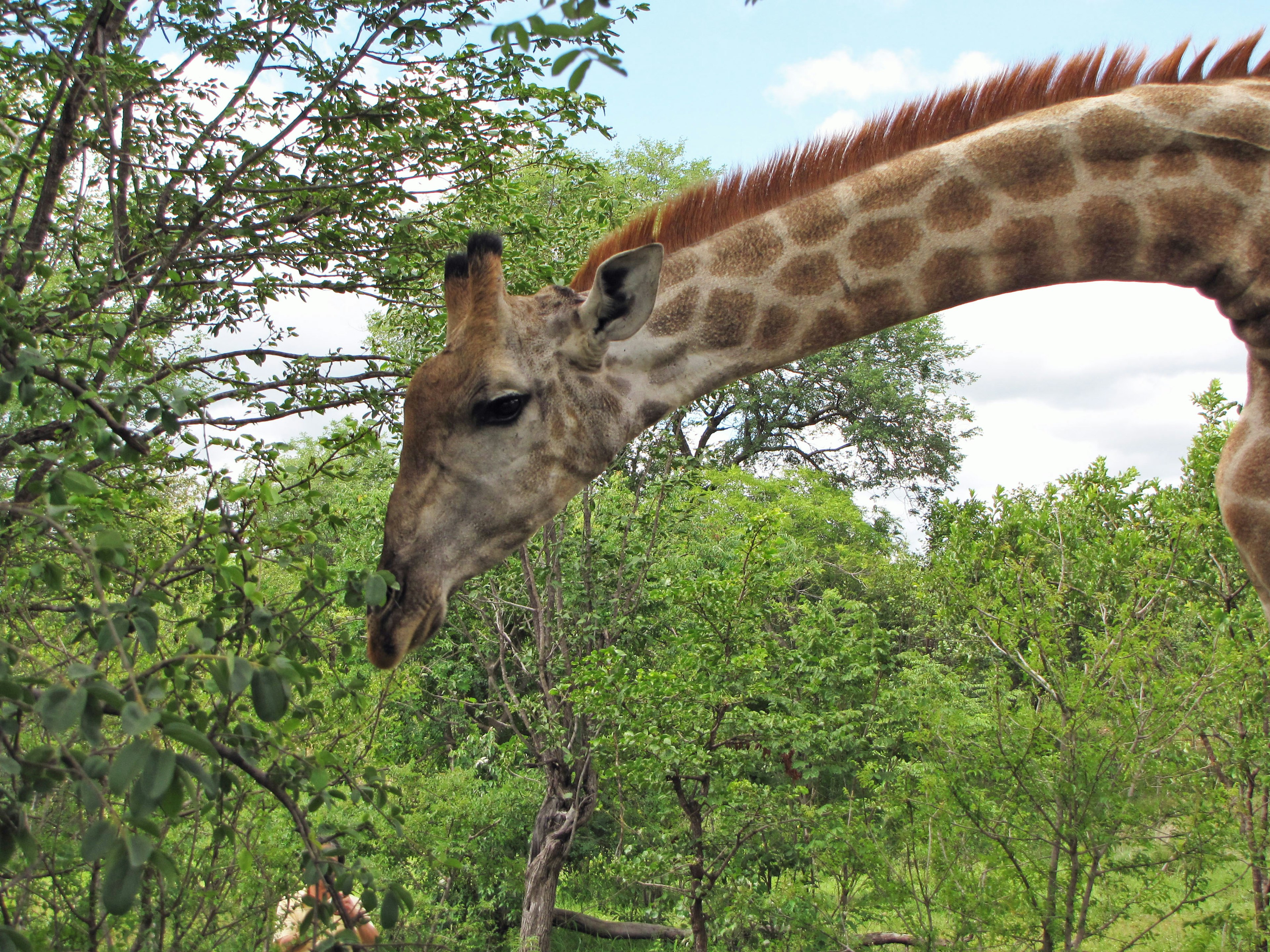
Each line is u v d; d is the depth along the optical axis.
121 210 3.77
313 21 4.07
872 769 5.21
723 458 25.53
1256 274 2.76
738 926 5.28
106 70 3.29
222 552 1.77
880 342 25.03
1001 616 4.71
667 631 7.39
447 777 7.38
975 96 2.96
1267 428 2.90
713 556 9.08
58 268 3.89
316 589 2.09
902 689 5.61
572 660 6.65
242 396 3.69
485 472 2.62
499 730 8.27
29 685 1.46
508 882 7.14
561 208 5.56
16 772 1.31
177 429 1.95
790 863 5.96
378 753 4.60
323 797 1.79
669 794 5.75
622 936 8.10
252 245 4.20
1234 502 2.95
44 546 2.70
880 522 25.36
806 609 6.11
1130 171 2.80
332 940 1.67
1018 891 4.30
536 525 2.74
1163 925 5.23
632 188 15.80
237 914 2.49
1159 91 2.86
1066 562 4.96
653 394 2.79
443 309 4.55
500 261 2.69
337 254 4.32
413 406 2.62
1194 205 2.78
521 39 1.18
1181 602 5.39
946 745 4.66
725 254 2.85
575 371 2.70
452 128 4.27
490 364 2.58
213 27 4.11
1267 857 4.39
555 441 2.67
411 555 2.59
